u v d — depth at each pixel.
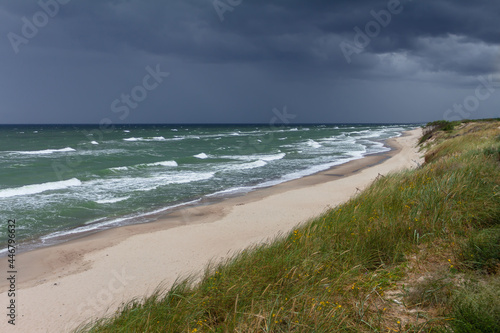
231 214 13.73
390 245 4.60
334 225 5.71
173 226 12.37
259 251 5.36
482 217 5.03
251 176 22.98
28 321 6.52
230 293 3.91
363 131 101.75
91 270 8.83
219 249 9.90
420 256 4.25
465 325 2.64
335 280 3.85
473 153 9.70
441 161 10.09
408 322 2.99
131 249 10.20
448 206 5.51
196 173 24.09
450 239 4.54
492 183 6.34
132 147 46.59
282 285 3.96
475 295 2.98
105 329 4.05
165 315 3.81
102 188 19.08
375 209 6.18
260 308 3.40
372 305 3.34
